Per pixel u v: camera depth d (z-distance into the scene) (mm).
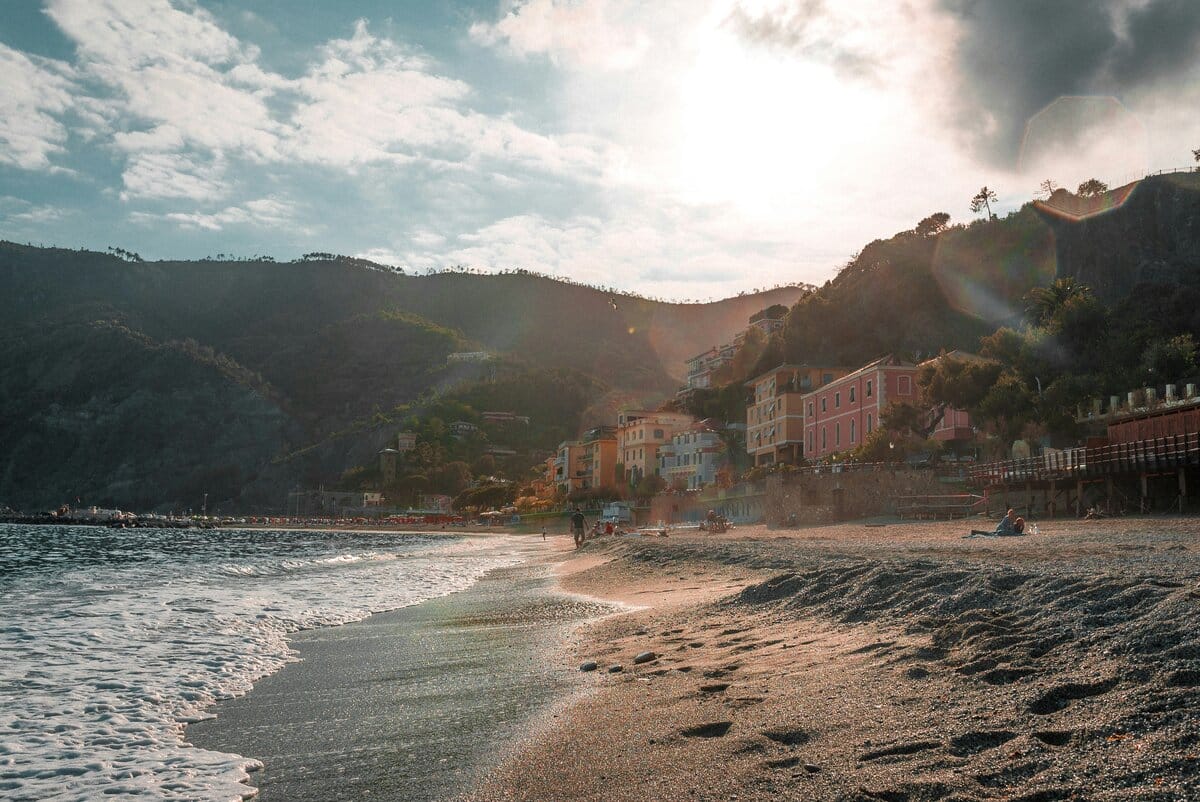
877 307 115875
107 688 10406
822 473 56719
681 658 10133
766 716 6816
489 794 5871
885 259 124188
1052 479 39375
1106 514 35094
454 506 162500
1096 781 4621
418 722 8266
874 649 8750
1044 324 78250
